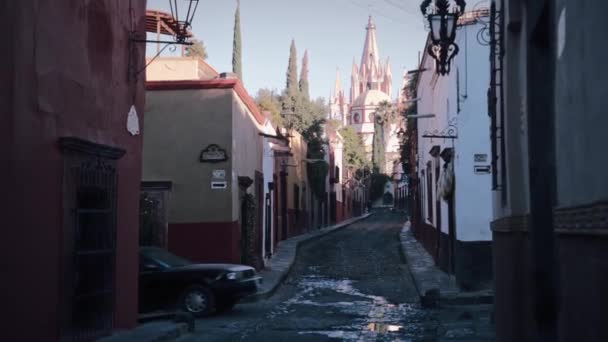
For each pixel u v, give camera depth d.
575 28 4.72
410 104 39.44
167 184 20.30
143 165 20.45
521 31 7.80
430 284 19.61
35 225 8.26
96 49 10.16
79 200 9.45
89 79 9.88
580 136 4.69
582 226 4.54
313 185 50.31
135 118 11.91
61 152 8.91
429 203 29.25
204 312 14.23
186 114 20.52
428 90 28.52
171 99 20.55
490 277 17.81
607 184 3.99
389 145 109.31
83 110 9.65
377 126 104.81
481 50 18.09
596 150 4.25
